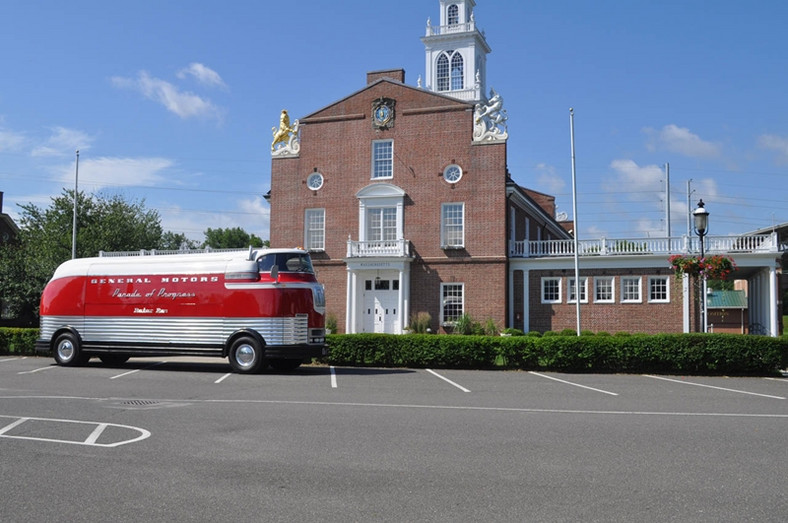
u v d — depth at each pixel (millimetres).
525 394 15695
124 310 22406
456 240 35938
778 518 6328
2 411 12625
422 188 36312
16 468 8164
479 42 68750
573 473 7980
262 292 20656
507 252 35625
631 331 33969
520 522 6203
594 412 12828
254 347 20453
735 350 20781
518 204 39438
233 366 20703
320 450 9195
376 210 37094
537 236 45969
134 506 6648
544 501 6848
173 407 13195
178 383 17688
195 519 6262
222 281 21203
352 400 14359
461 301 35531
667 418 12125
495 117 35688
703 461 8625
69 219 54750
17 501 6809
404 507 6637
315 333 21031
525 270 35594
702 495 7082
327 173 37812
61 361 23172
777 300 32875
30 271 43188
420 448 9336
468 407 13391
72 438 9984
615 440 9977
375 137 37188
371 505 6695
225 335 20906
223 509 6555
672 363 21219
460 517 6332
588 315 34688
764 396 15609
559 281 35188
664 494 7113
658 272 33906
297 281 20844
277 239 38344
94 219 56594
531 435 10344
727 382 18891
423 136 36531
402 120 36875
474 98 66250
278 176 38688
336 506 6660
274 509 6562
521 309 35500
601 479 7711
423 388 16734
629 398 15094
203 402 13961
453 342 22531
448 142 36125
